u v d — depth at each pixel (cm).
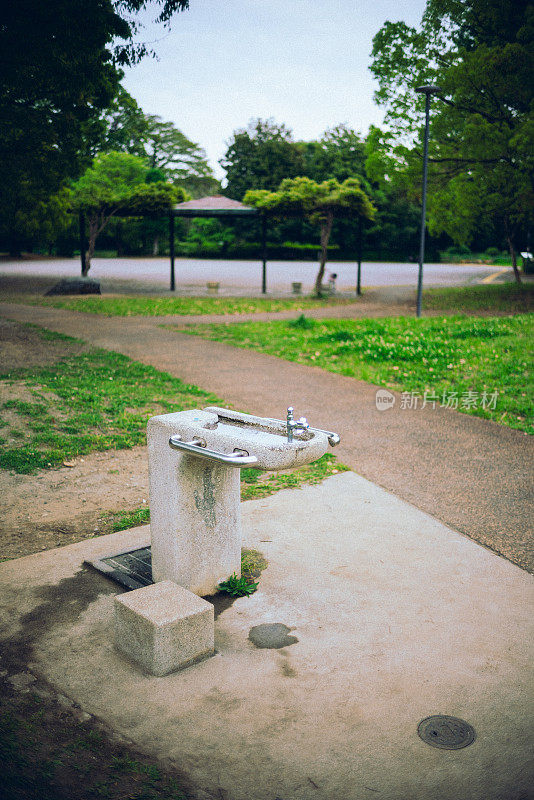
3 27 1320
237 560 434
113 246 7494
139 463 689
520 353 1236
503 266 5800
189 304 2553
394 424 856
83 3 1327
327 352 1388
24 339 1450
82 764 271
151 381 1071
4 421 776
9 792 238
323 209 2980
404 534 516
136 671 340
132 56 1412
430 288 3491
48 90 1608
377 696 322
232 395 1005
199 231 7638
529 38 2159
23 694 316
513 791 265
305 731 298
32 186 2139
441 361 1221
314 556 475
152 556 419
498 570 459
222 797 260
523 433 813
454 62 2398
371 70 2480
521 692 326
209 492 406
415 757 283
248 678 336
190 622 342
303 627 383
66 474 648
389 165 2616
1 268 4628
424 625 386
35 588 421
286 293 3244
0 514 549
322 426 845
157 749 285
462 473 668
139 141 7625
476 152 2350
